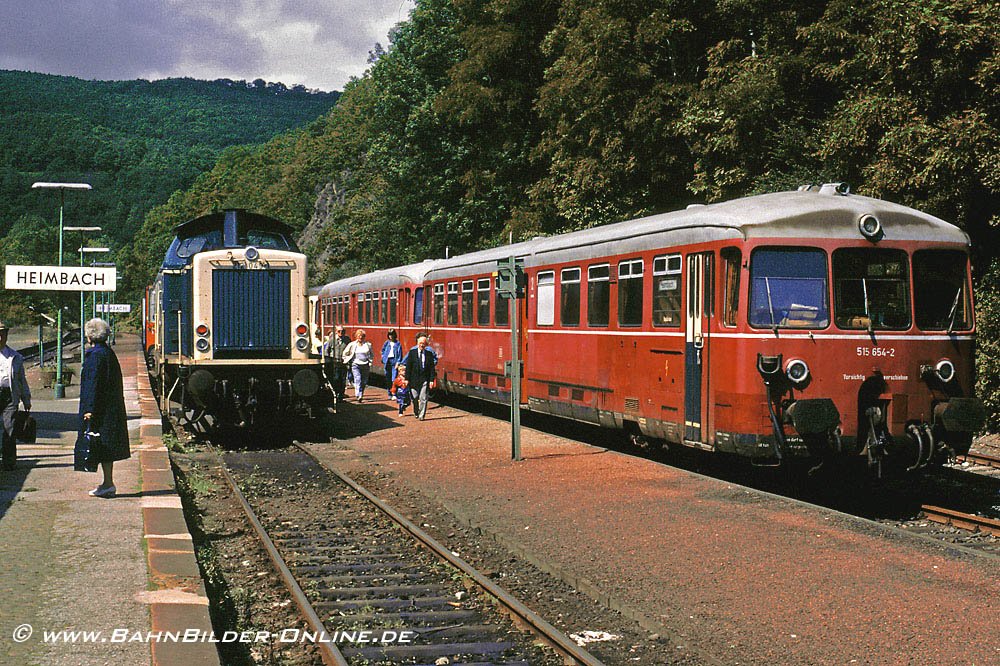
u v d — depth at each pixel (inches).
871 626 262.7
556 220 1307.8
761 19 896.3
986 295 709.3
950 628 260.2
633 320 548.7
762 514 404.5
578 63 1021.2
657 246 520.4
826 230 446.0
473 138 1592.0
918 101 675.4
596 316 598.2
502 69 1462.8
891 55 671.8
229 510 458.3
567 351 641.0
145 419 758.5
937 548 346.9
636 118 971.9
